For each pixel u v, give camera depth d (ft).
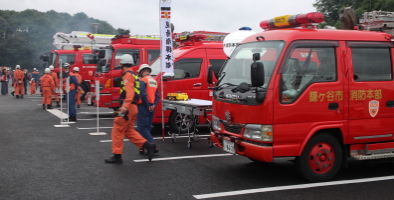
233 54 22.82
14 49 268.62
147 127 25.80
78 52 67.51
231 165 23.61
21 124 39.32
